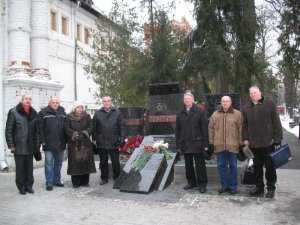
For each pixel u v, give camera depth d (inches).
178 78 393.1
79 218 167.9
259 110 193.5
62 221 164.2
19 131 211.6
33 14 358.0
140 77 418.6
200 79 391.9
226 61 366.9
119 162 248.8
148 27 458.9
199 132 211.9
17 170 213.0
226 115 204.8
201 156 212.2
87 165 229.1
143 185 212.8
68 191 219.1
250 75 377.1
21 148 210.8
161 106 305.9
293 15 356.5
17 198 203.9
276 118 193.0
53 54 670.5
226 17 374.3
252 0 371.9
